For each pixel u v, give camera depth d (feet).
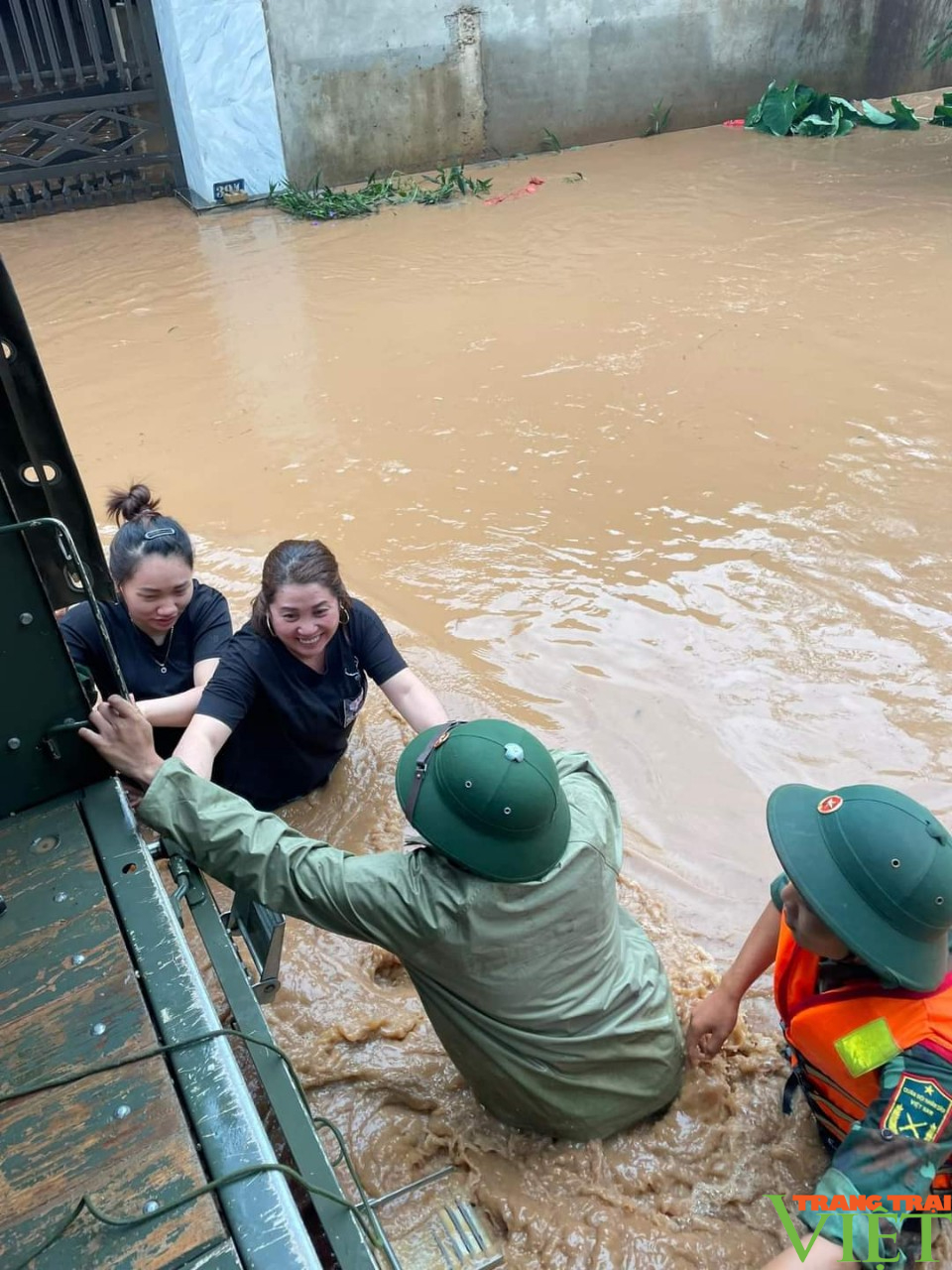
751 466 16.76
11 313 5.84
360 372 21.20
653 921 9.24
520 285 25.43
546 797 5.98
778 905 7.06
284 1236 4.26
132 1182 4.52
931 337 20.94
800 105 39.52
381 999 8.57
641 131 40.65
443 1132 7.43
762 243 27.07
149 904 5.81
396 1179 7.20
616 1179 7.05
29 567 5.89
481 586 14.29
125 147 35.24
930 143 36.32
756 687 12.16
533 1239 6.79
